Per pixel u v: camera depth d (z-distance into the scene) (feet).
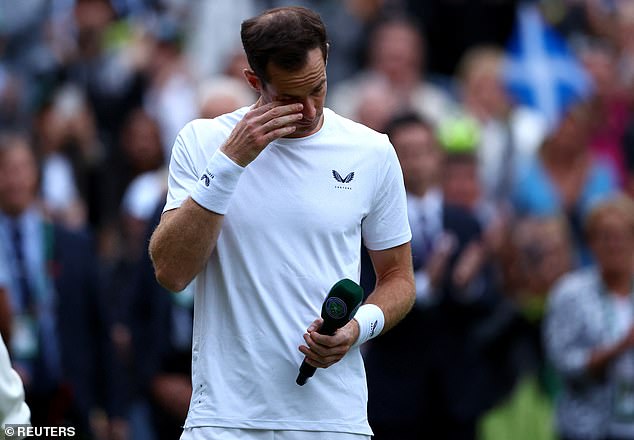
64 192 120.26
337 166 56.49
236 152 54.03
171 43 138.51
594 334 95.61
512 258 106.22
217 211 54.29
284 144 56.13
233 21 145.28
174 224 54.54
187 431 56.49
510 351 102.83
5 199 89.76
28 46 144.77
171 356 86.17
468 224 92.38
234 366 55.62
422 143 92.32
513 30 147.02
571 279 98.12
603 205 96.02
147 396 86.99
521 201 121.70
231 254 55.77
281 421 55.36
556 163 123.03
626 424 94.22
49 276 89.56
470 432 91.25
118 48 138.72
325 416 55.83
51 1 147.64
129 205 106.52
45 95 137.80
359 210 56.80
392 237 58.23
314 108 54.49
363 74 143.02
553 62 143.13
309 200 55.88
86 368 89.66
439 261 90.33
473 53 147.23
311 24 53.72
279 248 55.57
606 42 150.30
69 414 88.33
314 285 55.67
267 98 55.11
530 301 104.99
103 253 115.24
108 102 134.72
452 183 112.57
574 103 130.11
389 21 145.07
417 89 136.87
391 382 89.97
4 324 83.56
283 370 55.47
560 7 149.18
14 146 90.68
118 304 97.60
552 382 104.32
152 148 120.26
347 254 56.59
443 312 90.84
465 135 113.80
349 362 56.70
